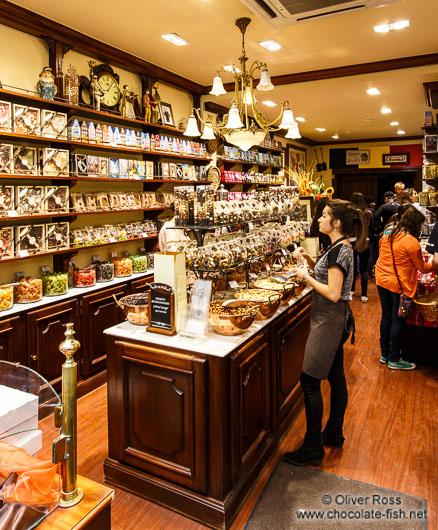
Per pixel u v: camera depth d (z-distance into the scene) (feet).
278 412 9.25
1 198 9.99
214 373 6.81
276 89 17.62
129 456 7.79
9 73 10.75
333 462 8.57
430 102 18.37
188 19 11.38
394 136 35.01
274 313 8.81
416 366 13.24
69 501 4.03
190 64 15.30
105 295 12.39
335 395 8.96
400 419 10.18
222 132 12.10
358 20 11.68
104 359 12.44
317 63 15.47
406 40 13.25
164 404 7.30
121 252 15.01
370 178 38.19
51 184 11.90
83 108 12.04
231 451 7.09
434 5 10.81
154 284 7.64
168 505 7.34
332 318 8.11
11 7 10.17
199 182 18.08
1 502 3.69
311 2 9.65
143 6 10.56
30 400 4.36
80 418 10.44
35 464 3.93
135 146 14.20
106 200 13.35
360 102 20.90
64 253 12.09
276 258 12.28
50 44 11.56
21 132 10.32
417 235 12.20
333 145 37.83
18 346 10.02
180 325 7.70
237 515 7.13
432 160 19.54
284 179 29.27
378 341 15.65
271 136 29.14
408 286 12.24
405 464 8.46
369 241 26.43
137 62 14.43
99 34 12.34
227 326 7.38
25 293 10.52
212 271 8.34
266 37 12.77
